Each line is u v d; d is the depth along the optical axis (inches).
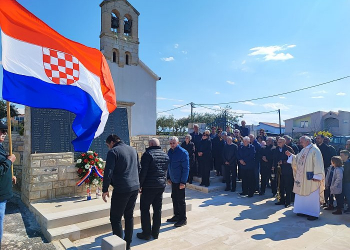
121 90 426.3
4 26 145.5
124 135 302.5
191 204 242.7
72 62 174.6
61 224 177.2
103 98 191.6
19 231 175.0
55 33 168.9
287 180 254.4
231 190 328.8
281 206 258.1
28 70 153.1
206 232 187.6
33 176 218.7
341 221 213.5
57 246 154.9
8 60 145.2
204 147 331.9
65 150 243.0
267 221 212.8
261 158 311.7
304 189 221.9
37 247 151.8
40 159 222.7
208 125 489.4
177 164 199.2
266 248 162.4
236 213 234.2
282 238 177.8
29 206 217.9
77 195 242.8
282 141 265.9
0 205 129.4
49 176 227.5
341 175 230.5
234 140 370.6
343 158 237.3
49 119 238.2
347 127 1439.5
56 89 164.1
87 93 178.5
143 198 170.6
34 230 179.0
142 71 456.8
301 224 205.6
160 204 176.9
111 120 295.6
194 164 366.3
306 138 230.1
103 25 403.5
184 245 165.8
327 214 233.1
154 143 178.4
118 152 150.3
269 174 307.6
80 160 234.1
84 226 177.9
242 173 304.2
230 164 323.9
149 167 170.4
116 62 421.4
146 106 460.8
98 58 193.5
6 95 141.2
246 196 300.2
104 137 283.7
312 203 218.8
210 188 323.9
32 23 158.4
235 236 180.7
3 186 129.8
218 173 381.1
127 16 434.0
